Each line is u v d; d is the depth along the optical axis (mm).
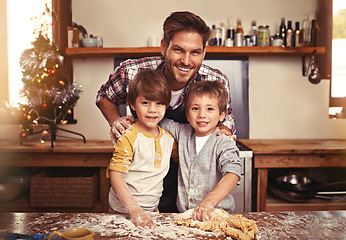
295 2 2764
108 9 2742
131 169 1239
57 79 2254
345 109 2857
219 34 2564
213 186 1222
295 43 2568
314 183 2357
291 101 2832
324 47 2539
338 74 2838
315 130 2859
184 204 1263
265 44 2561
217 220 904
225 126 1408
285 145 2385
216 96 1222
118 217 980
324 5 2740
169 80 1331
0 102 2434
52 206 2232
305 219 959
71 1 2734
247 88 2799
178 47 1139
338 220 952
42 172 2430
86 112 2779
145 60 1485
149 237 825
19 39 2783
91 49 2512
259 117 2824
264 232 857
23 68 2191
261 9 2764
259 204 2213
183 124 1373
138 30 2756
